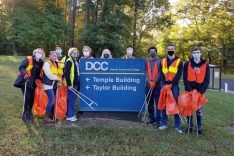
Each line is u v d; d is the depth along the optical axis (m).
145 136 4.46
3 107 5.55
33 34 22.55
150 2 26.11
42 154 3.54
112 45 19.39
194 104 4.55
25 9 24.81
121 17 20.94
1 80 8.77
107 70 5.42
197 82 4.63
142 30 27.45
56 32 23.56
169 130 4.86
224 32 28.36
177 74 4.68
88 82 5.42
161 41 29.59
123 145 4.01
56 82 5.10
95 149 3.79
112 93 5.46
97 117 5.45
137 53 27.72
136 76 5.45
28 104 4.88
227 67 31.72
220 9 28.67
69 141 4.02
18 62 14.71
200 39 29.39
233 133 5.25
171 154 3.80
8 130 4.35
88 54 5.82
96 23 20.36
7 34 28.17
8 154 3.46
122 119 5.46
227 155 3.91
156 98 5.09
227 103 8.84
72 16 25.38
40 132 4.34
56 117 5.05
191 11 29.92
